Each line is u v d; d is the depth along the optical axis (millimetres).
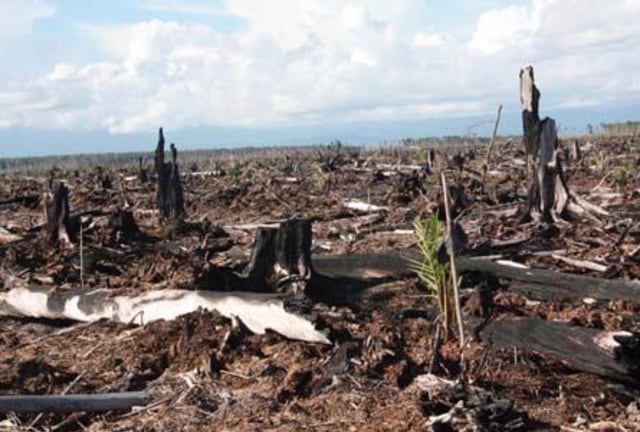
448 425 5320
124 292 9086
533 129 13555
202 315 8062
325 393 6246
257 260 9234
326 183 24469
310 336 7230
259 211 19516
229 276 9203
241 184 25812
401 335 7270
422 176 22328
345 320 7727
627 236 11906
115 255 12414
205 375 6906
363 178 26531
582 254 10812
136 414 6293
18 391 6910
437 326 7121
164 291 8672
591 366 6328
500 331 6941
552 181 13453
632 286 8180
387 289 9086
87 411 6258
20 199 23219
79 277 10859
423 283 9047
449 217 7199
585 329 6523
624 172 19406
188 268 10039
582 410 5770
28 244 13484
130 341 8070
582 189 20391
